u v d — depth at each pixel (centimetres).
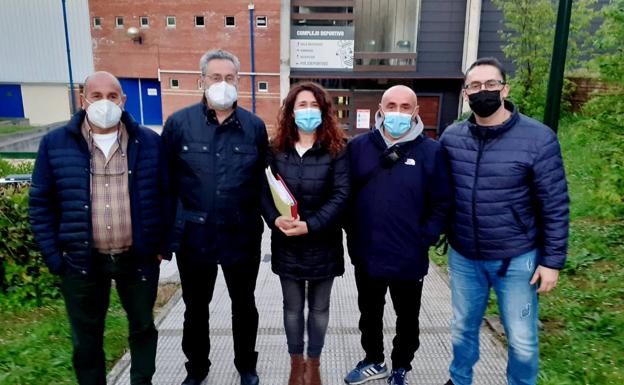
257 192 306
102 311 287
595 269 495
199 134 290
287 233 284
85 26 2477
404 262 294
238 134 294
